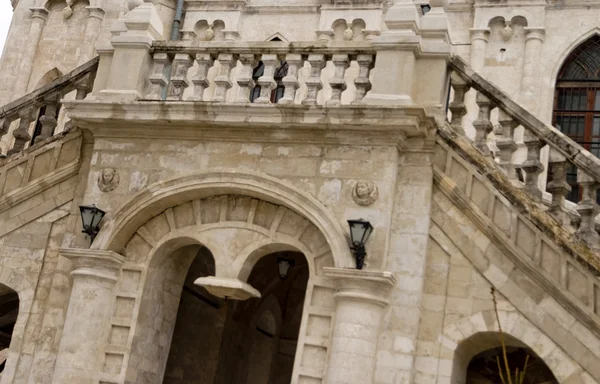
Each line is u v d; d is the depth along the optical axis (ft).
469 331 40.42
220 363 57.11
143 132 47.55
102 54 50.19
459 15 70.79
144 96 48.39
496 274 40.65
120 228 46.26
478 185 41.93
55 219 49.75
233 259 45.16
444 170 43.01
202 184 45.52
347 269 41.11
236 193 45.91
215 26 75.51
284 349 64.13
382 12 71.51
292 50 46.34
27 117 52.80
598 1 67.46
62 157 50.88
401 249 42.24
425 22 45.34
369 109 42.14
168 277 48.34
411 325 40.96
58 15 80.33
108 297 46.26
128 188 47.14
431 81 43.93
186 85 48.11
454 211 42.37
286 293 64.08
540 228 39.83
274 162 44.93
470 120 64.75
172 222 46.93
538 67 67.31
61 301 47.57
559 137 41.29
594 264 38.19
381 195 42.60
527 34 68.18
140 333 46.03
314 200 43.34
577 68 67.87
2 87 78.64
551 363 38.47
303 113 43.45
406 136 43.37
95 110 47.11
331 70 68.54
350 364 40.01
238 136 45.75
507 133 43.06
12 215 50.44
